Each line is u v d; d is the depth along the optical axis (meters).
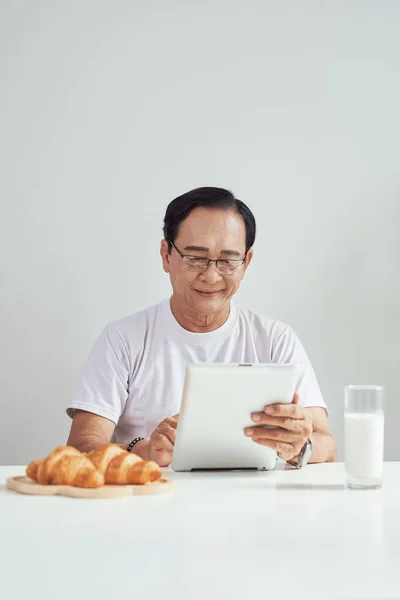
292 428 1.26
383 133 2.56
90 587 0.63
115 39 2.47
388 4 2.57
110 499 1.02
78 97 2.45
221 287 1.78
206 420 1.25
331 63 2.55
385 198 2.56
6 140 2.42
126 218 2.46
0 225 2.41
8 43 2.43
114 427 1.79
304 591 0.62
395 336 2.55
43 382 2.41
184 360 1.88
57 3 2.45
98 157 2.45
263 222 2.51
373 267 2.54
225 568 0.68
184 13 2.50
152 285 2.46
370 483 1.13
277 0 2.54
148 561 0.70
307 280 2.52
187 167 2.49
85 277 2.44
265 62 2.53
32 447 2.40
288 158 2.53
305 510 0.96
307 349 2.51
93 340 2.43
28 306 2.41
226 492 1.10
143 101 2.48
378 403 1.14
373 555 0.72
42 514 0.91
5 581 0.65
